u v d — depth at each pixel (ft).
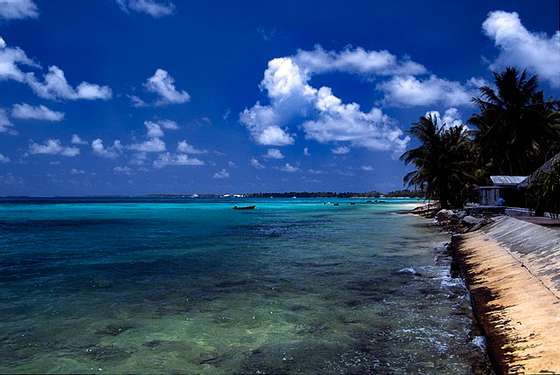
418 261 54.65
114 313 32.12
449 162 172.76
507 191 114.62
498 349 20.35
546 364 17.39
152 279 44.21
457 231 94.48
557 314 22.20
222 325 29.25
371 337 26.48
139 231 101.60
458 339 25.67
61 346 25.45
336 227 114.52
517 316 23.82
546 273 29.30
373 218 159.63
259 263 53.78
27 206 305.73
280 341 26.08
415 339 25.89
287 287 40.40
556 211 64.69
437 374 20.99
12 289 39.78
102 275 46.26
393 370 21.59
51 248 69.00
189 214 191.01
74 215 180.45
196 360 23.34
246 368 22.24
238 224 127.03
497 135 147.95
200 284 41.81
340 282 42.39
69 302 35.19
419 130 176.24
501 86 145.59
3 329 28.48
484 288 31.76
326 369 21.93
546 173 65.26
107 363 22.98
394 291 38.42
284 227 114.42
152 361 23.24
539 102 149.07
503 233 52.24
